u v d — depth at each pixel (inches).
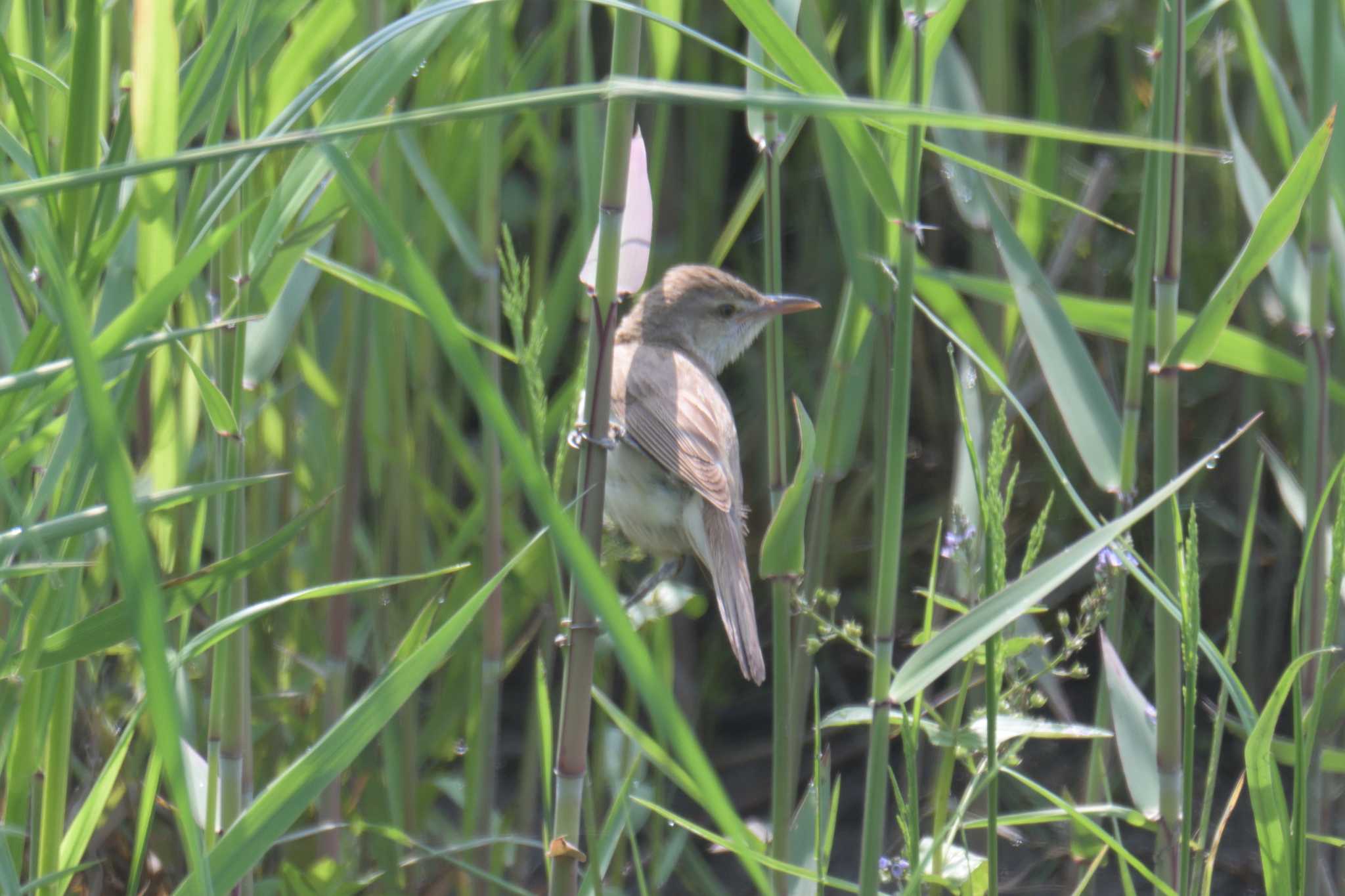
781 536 241.6
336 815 303.9
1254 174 262.4
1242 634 382.0
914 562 409.1
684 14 369.7
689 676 395.2
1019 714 239.5
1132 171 393.1
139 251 192.9
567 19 345.7
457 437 331.0
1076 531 396.2
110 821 299.6
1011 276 255.1
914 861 199.0
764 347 409.7
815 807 233.1
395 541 335.0
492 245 302.7
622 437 300.0
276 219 209.9
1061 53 382.3
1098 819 276.5
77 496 183.9
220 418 207.9
